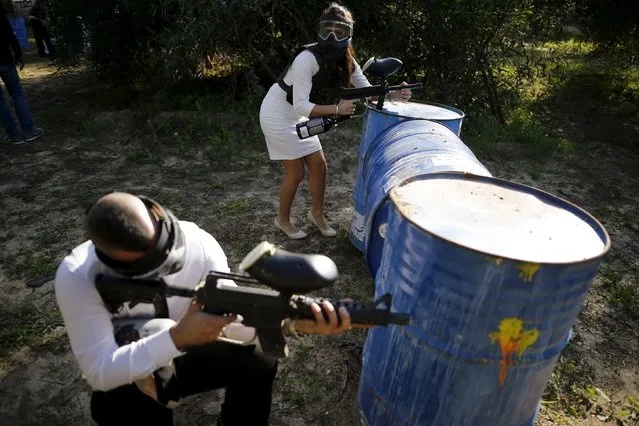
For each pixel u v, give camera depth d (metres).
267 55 7.06
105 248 1.36
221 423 2.05
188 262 1.67
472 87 6.82
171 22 6.75
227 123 6.29
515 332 1.61
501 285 1.53
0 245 3.76
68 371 2.65
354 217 3.66
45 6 7.15
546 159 5.94
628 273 3.78
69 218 4.18
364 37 7.06
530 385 1.76
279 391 2.56
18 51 5.77
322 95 3.34
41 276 3.39
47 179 4.95
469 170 2.29
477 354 1.66
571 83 9.17
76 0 6.88
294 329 1.55
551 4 7.65
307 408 2.47
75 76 8.98
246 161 5.49
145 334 1.61
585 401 2.61
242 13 6.00
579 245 1.70
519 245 1.67
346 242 3.94
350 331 2.99
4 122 5.78
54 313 3.04
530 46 7.47
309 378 2.64
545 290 1.53
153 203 1.46
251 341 1.78
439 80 6.88
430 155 2.42
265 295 1.44
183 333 1.46
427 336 1.73
